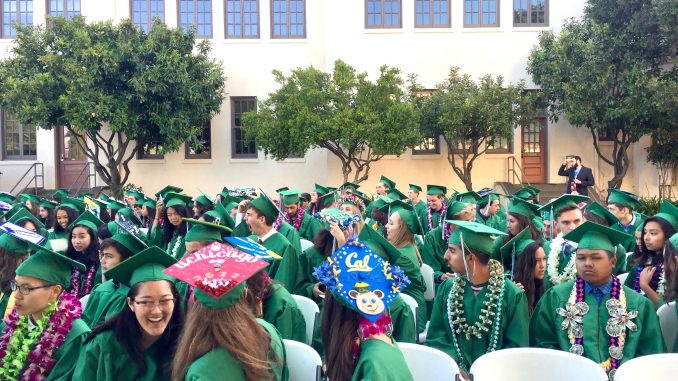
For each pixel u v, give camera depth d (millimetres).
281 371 2623
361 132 15547
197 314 2365
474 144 16734
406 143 16047
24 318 3072
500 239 4914
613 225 5332
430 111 16609
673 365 3000
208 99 17047
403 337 3672
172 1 18906
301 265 5320
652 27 15156
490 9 18734
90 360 2820
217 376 2229
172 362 2596
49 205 9586
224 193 11297
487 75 16812
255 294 3105
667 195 17016
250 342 2348
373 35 18609
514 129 18250
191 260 2502
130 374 2850
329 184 18500
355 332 2398
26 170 19016
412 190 10195
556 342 3719
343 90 16250
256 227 5375
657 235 4480
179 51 16719
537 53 16703
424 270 5590
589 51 15445
